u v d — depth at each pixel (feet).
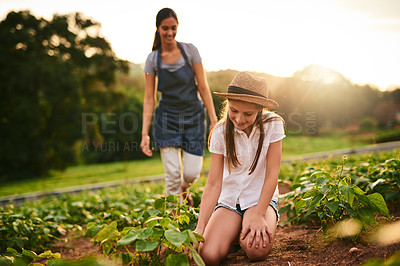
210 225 8.30
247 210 8.48
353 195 8.02
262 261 7.88
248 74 8.00
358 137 70.74
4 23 84.58
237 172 8.71
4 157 83.76
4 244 11.52
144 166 84.38
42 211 16.93
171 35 12.33
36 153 82.69
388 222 8.95
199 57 12.86
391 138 68.44
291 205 11.07
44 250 12.20
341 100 80.53
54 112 83.51
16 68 79.15
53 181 73.31
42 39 85.71
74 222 15.56
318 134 79.46
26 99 78.84
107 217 13.29
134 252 9.80
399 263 5.83
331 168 14.83
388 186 10.46
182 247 7.34
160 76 12.66
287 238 9.39
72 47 87.10
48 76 78.95
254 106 7.72
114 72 92.79
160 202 9.44
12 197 41.63
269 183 8.27
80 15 90.27
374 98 83.71
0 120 82.74
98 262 5.81
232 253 8.95
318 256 7.79
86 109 89.30
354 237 8.09
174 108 12.67
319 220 10.39
